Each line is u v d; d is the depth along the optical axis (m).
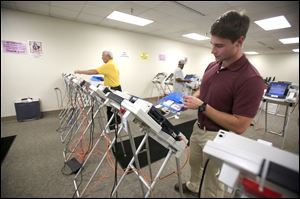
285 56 8.78
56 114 3.85
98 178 1.78
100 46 4.46
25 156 2.18
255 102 0.92
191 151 1.36
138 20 3.69
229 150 0.67
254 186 0.59
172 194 1.49
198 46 7.45
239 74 0.97
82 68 4.23
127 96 1.23
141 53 5.44
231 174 0.63
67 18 3.53
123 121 1.11
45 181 1.72
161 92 6.20
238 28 0.84
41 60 3.65
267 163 0.58
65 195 1.55
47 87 3.83
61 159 2.12
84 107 2.39
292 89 2.91
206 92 1.19
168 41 6.16
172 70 6.55
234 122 0.94
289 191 0.53
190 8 1.75
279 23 3.57
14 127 3.09
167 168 2.00
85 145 2.44
